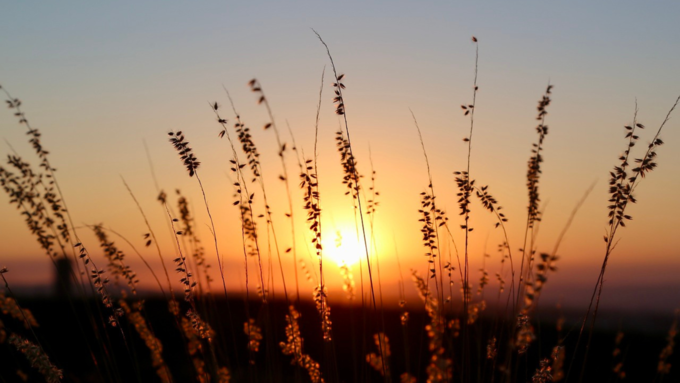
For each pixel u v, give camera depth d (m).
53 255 0.86
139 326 0.89
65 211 0.87
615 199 0.79
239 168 0.83
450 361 0.79
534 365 1.00
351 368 1.02
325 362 0.87
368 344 0.88
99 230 0.88
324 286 0.86
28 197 0.86
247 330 0.84
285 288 0.86
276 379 0.84
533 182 0.81
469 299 0.86
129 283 0.88
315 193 0.82
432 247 0.84
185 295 0.83
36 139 0.87
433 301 0.85
